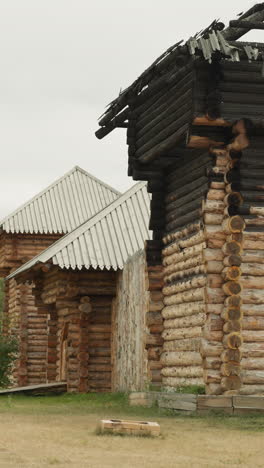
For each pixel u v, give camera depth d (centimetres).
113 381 3177
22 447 1434
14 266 4684
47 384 3262
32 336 4494
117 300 3147
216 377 2067
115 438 1559
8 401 2783
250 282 2095
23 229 4631
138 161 2539
